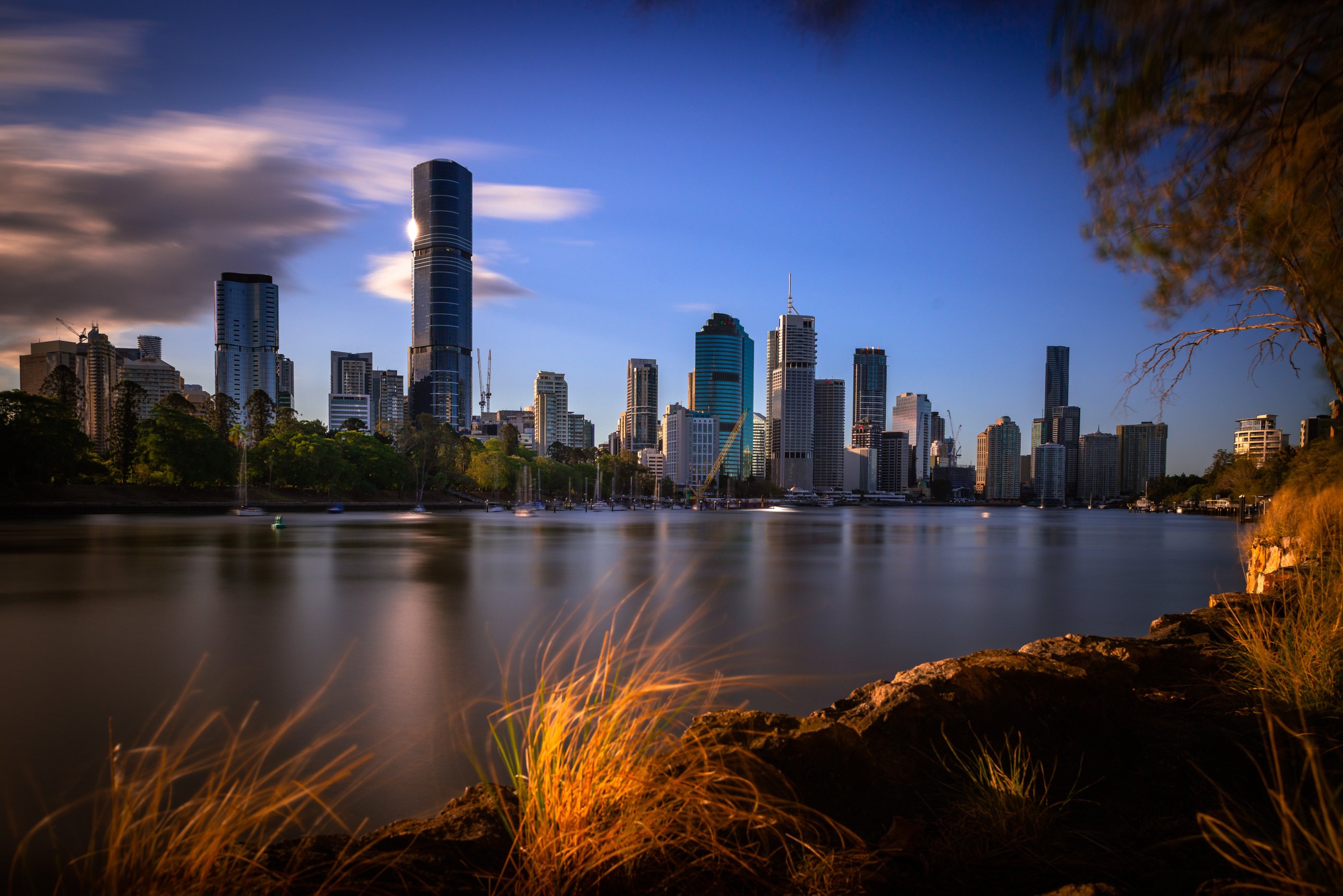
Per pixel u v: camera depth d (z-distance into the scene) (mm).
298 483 151000
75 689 19016
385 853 3010
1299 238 5465
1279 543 17094
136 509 121812
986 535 116438
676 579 46250
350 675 20328
